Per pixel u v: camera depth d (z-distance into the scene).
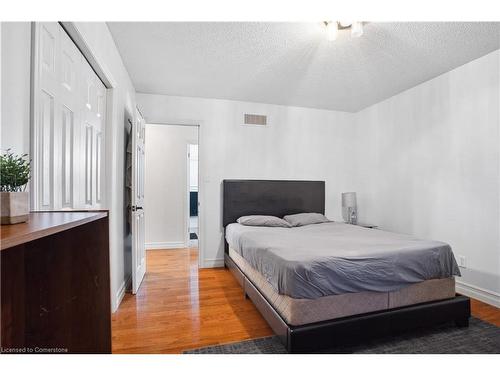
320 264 1.73
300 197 4.16
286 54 2.65
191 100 3.84
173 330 2.06
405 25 2.15
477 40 2.36
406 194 3.52
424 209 3.26
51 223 0.75
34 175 1.16
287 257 1.80
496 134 2.52
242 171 4.02
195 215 8.52
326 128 4.41
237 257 3.14
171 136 4.96
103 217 1.11
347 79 3.23
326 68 2.95
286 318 1.73
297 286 1.65
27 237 0.58
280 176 4.19
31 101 1.16
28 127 1.15
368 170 4.24
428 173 3.21
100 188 2.20
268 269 1.96
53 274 1.11
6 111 0.99
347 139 4.52
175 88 3.54
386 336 1.93
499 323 2.16
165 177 4.94
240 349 1.80
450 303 2.02
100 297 1.17
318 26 2.19
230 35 2.32
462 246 2.81
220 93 3.71
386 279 1.85
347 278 1.75
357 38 2.36
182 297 2.72
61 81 1.47
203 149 3.87
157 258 4.26
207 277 3.37
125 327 2.11
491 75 2.57
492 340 1.91
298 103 4.11
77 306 1.14
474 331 2.03
